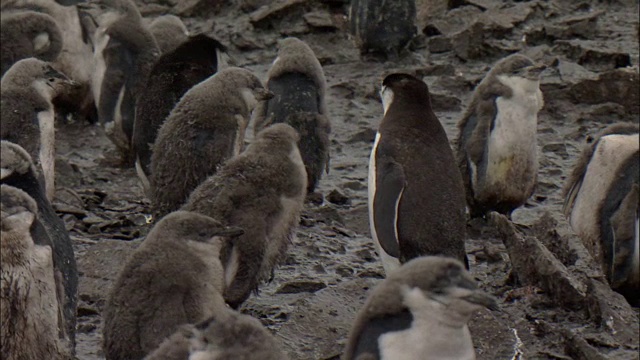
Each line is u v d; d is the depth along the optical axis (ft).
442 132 43.62
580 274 43.27
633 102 67.05
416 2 82.48
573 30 77.92
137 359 34.27
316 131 53.01
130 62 59.11
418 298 29.58
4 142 38.32
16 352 34.42
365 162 60.03
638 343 40.06
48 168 50.31
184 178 44.65
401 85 44.19
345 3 82.53
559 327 40.60
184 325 31.89
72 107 66.64
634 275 44.01
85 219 50.85
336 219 51.70
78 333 40.09
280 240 41.24
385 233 41.73
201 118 45.14
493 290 44.21
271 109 53.06
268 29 81.00
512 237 44.47
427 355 29.81
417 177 41.81
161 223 35.94
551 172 58.23
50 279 34.47
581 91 67.46
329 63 76.38
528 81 49.98
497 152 50.42
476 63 75.51
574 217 46.47
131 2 60.49
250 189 40.24
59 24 65.41
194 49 52.95
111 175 58.75
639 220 43.68
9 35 63.16
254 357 29.19
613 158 44.91
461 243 41.93
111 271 43.16
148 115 51.96
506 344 37.73
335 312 39.73
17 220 33.65
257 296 43.19
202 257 35.73
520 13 80.12
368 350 30.09
